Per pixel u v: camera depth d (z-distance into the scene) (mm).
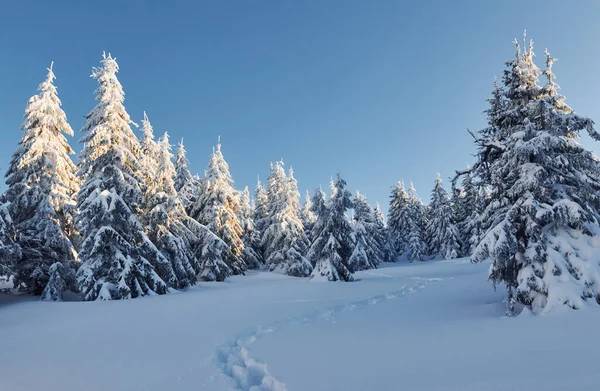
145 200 24047
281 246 37812
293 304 13523
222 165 33906
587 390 3980
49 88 21531
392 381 4891
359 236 41344
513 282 11250
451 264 37406
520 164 11703
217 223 31328
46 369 6223
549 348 5879
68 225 20984
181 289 22156
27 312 13164
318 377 5332
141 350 7387
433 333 7969
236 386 5426
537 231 10547
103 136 18922
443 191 50844
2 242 15898
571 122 11195
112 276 17141
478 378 4676
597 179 11742
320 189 29000
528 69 12617
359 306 13867
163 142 25844
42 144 20156
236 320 10422
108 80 20000
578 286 9570
